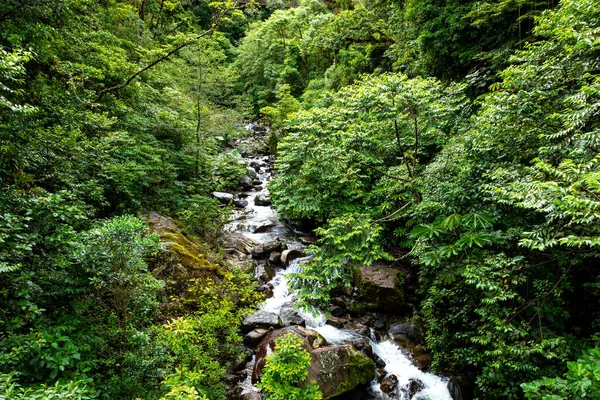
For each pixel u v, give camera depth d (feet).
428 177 18.81
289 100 67.36
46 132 18.39
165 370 13.85
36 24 20.83
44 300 12.63
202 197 34.19
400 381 18.17
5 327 11.72
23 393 8.93
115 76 34.17
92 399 11.29
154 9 62.34
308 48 75.61
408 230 24.97
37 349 10.61
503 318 15.19
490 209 15.39
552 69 15.26
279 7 116.98
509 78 17.02
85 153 21.71
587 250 13.12
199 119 42.68
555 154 13.44
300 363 14.25
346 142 21.43
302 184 24.63
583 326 15.85
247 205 44.14
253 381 16.88
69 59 29.37
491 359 15.84
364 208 28.37
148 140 34.96
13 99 18.95
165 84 45.70
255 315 21.43
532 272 15.64
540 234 11.80
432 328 19.22
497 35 30.45
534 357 13.98
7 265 11.15
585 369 9.53
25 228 12.85
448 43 33.78
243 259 29.09
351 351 18.15
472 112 28.17
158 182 31.94
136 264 13.60
